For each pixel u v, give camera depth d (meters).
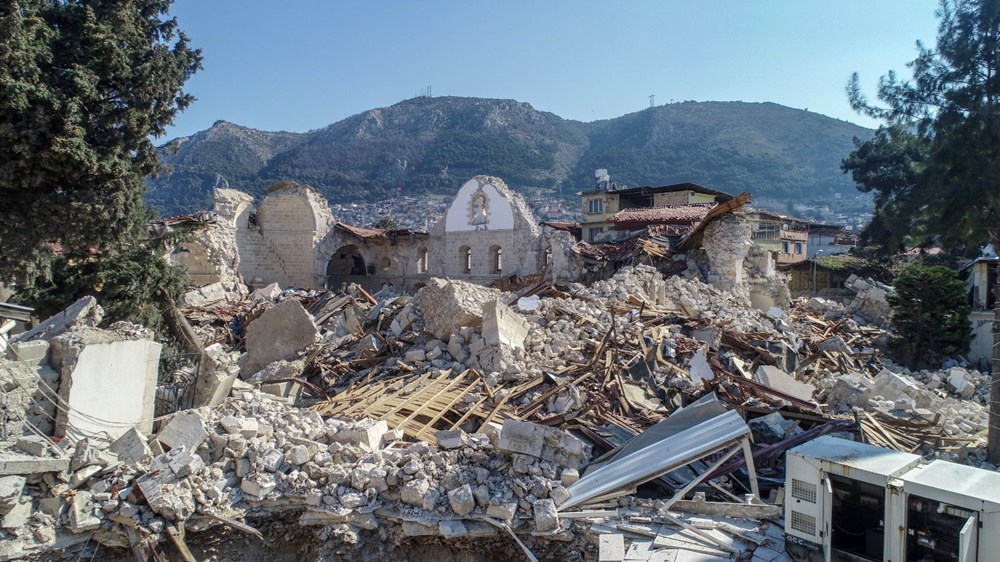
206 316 31.62
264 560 12.69
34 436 12.41
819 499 9.99
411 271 49.91
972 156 15.48
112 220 21.03
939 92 16.31
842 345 25.56
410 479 12.87
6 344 13.59
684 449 12.45
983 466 15.03
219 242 39.91
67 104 18.77
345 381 21.05
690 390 18.39
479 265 46.56
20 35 17.69
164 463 12.99
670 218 44.78
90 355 13.76
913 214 16.88
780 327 26.47
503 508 12.08
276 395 19.52
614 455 13.85
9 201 19.67
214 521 12.58
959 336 27.58
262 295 38.16
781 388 19.66
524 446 13.09
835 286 48.72
